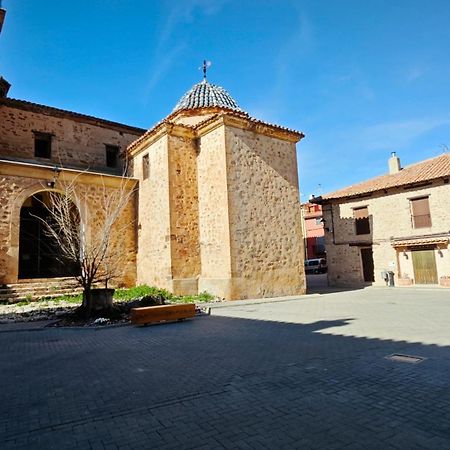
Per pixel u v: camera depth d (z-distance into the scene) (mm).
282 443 2707
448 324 7352
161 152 14656
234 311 10375
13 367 5074
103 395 3863
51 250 14422
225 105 17266
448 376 4105
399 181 19359
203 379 4285
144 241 15406
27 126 16125
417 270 18844
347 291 16688
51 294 13000
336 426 2957
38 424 3182
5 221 13055
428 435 2762
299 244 15469
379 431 2848
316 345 5855
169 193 13938
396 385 3857
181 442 2781
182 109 16531
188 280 13797
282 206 15188
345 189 22734
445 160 19375
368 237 20469
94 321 8727
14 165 13391
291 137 16000
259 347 5848
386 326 7309
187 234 14172
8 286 12648
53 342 6797
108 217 13117
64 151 16938
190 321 8891
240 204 13711
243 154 14211
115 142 18672
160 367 4867
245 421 3107
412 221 18969
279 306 11336
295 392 3756
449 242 17562
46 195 16141
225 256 13188
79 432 3008
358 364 4680
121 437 2898
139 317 8273
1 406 3621
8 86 15289
